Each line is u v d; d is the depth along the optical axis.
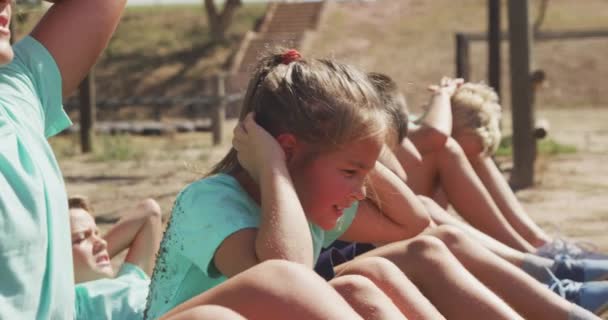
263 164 2.43
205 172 2.79
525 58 9.43
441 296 2.72
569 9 30.92
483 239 3.73
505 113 23.75
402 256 2.78
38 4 2.84
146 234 3.82
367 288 2.35
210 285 2.45
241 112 2.69
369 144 2.46
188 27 33.03
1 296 1.91
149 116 26.39
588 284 3.35
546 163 10.77
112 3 2.44
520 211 4.48
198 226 2.39
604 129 17.97
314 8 32.41
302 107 2.46
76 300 3.17
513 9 9.52
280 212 2.32
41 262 1.99
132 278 3.40
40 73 2.27
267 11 33.03
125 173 10.95
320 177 2.49
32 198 1.98
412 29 30.52
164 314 2.29
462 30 29.94
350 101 2.45
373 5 32.56
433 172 4.27
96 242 3.54
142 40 32.06
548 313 2.88
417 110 24.69
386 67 28.03
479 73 27.16
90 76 13.87
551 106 25.58
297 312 1.97
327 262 2.98
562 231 6.47
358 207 3.25
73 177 10.52
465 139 4.50
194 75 29.44
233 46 31.12
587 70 27.22
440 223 3.83
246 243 2.35
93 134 13.98
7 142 1.99
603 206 7.78
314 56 2.68
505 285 2.94
